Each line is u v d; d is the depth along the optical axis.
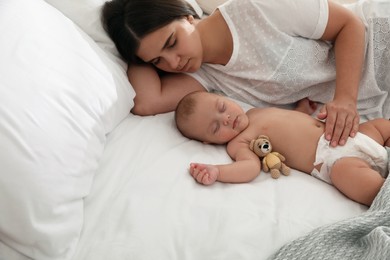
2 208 0.59
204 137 1.00
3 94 0.63
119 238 0.69
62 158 0.67
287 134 0.96
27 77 0.69
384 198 0.73
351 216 0.76
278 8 1.05
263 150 0.92
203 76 1.19
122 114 0.97
